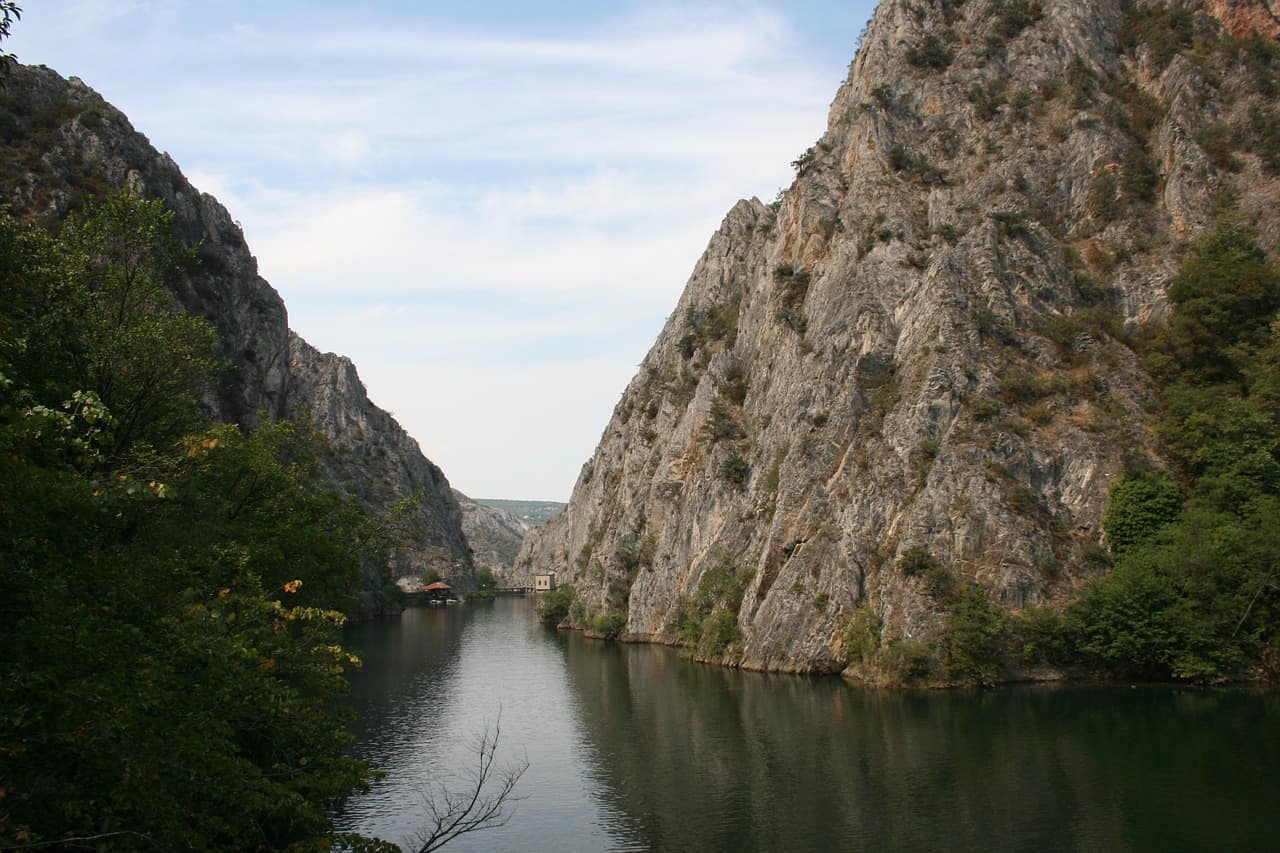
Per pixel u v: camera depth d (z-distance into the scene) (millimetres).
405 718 68562
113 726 18766
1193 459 82125
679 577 126688
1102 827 39562
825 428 98562
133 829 20234
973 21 131875
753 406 127312
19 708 18062
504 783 49625
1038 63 122750
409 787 49156
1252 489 77375
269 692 26375
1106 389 88875
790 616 88125
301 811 24078
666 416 158750
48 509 19828
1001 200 109188
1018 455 83812
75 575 21500
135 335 40125
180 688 22641
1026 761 49656
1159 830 38938
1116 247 103000
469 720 67625
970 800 43875
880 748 54125
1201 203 103125
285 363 174125
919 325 96938
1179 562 73438
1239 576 71875
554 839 41156
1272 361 84688
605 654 113062
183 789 21312
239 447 49000
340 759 28125
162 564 30375
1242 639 71375
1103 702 64562
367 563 190125
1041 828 39844
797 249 129625
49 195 105312
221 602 30844
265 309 168000
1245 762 47938
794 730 60281
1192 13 122188
